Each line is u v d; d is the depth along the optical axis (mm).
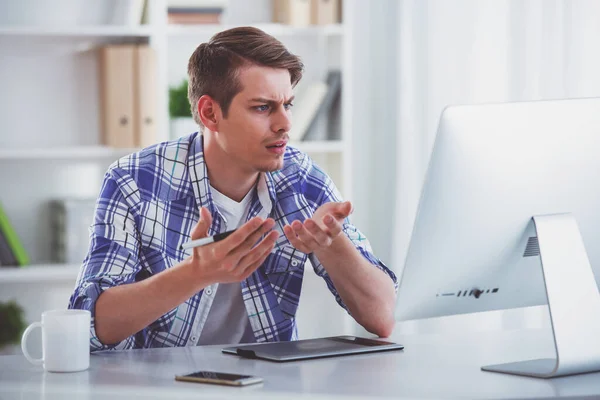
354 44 4242
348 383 1509
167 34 3902
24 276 3541
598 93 2781
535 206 1607
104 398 1434
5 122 3820
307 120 3971
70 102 3867
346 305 2125
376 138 4281
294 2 3869
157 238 2123
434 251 1568
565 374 1568
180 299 1808
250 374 1590
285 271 2223
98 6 3873
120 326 1843
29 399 1466
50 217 3895
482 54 3377
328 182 2348
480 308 1702
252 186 2217
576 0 2811
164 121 3732
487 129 1546
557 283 1583
